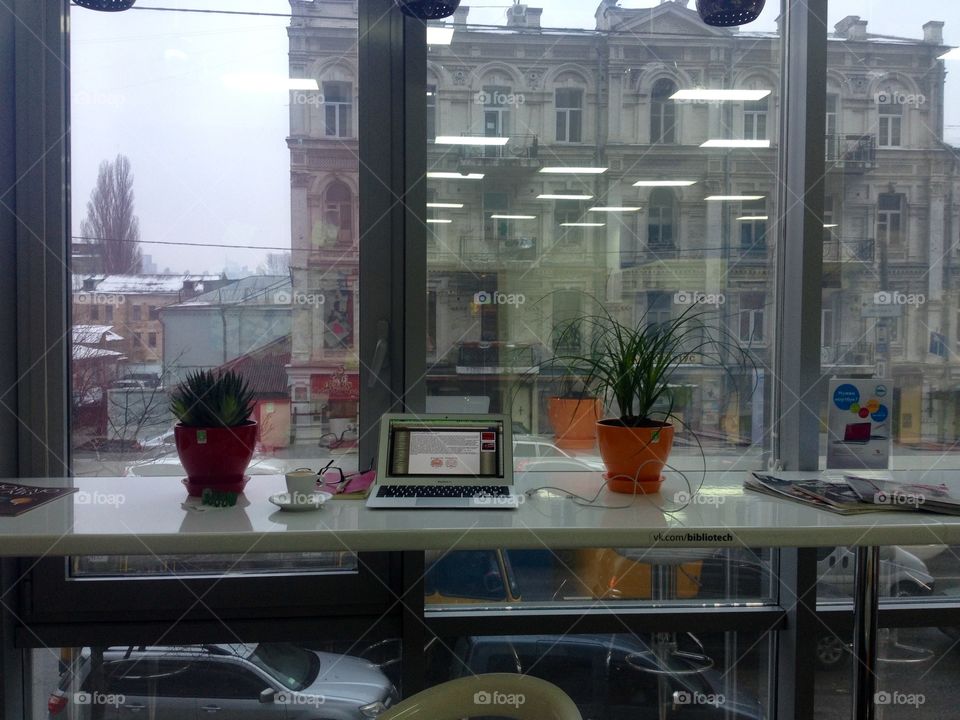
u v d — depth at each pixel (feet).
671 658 5.81
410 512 4.13
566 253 5.79
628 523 3.86
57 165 5.31
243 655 5.53
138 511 4.11
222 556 5.44
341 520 3.92
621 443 4.70
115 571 5.33
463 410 5.74
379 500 4.32
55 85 5.28
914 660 5.90
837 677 5.72
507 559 5.70
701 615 5.54
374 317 5.56
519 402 5.77
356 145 5.57
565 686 5.74
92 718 5.44
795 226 5.76
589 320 5.82
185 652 5.50
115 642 5.18
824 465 5.74
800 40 5.68
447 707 3.12
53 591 5.17
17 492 4.53
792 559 5.51
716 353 5.93
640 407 4.91
